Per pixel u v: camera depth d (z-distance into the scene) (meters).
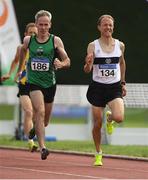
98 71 20.77
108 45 20.78
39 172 18.48
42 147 20.44
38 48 20.80
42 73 20.95
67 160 23.89
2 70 35.94
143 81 39.72
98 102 20.89
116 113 20.45
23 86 23.66
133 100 35.78
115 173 18.73
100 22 20.73
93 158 25.19
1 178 16.53
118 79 20.81
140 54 39.84
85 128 38.66
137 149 28.89
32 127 23.42
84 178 16.98
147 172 19.47
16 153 26.97
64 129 39.94
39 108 20.70
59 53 20.88
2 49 36.03
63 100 38.28
